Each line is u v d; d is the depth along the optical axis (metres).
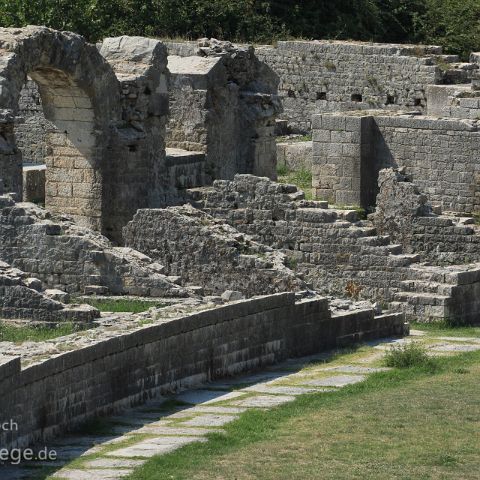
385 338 64.00
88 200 74.50
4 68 70.06
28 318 55.59
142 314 55.56
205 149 80.12
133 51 75.88
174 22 105.56
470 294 69.19
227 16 107.62
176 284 59.69
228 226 65.38
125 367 51.84
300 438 48.69
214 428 49.94
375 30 114.25
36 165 85.62
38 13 99.38
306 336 60.28
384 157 84.25
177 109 80.44
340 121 83.62
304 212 70.06
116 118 74.75
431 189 83.94
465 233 72.69
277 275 63.25
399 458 46.81
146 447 47.72
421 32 114.44
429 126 83.56
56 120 74.38
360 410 51.75
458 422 50.34
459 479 45.28
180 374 54.47
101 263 59.69
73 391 49.53
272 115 83.06
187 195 71.62
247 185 70.75
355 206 83.50
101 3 102.25
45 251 59.88
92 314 55.47
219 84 81.12
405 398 53.28
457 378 56.59
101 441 48.44
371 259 69.38
